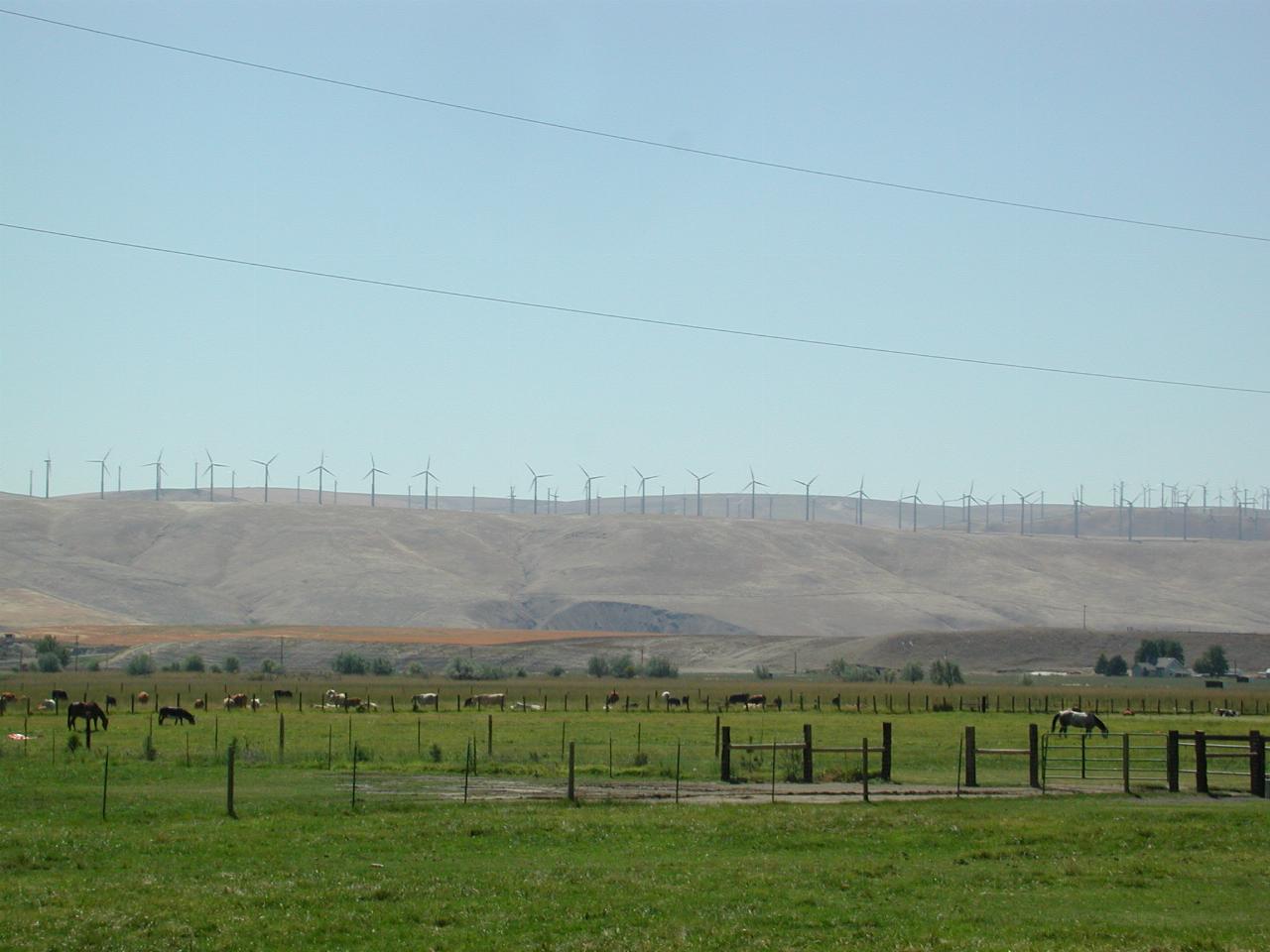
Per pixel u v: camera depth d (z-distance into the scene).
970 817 55.50
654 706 155.50
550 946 33.84
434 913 36.81
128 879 40.97
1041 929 36.19
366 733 102.12
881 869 44.16
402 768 73.06
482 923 35.94
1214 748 89.38
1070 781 71.50
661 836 49.88
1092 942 34.72
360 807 56.12
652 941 34.34
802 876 42.66
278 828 50.19
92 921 35.56
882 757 74.88
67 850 45.19
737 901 38.91
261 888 39.62
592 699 171.75
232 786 55.47
